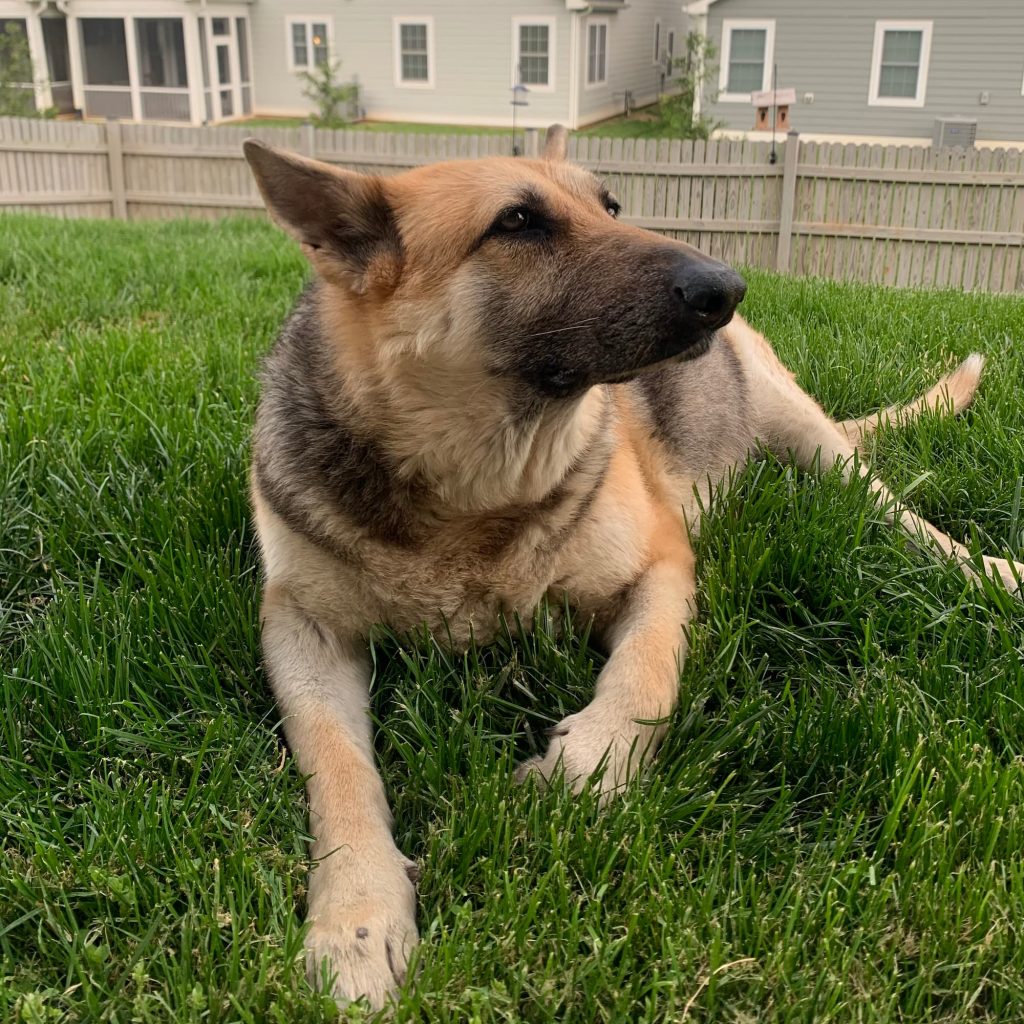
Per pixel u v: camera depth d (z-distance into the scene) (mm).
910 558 2848
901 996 1643
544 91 28234
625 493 2766
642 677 2309
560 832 1910
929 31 21469
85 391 4160
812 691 2410
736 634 2498
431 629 2551
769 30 22453
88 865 1820
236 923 1692
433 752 2166
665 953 1652
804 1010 1571
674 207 11969
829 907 1687
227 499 3174
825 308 5922
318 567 2488
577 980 1619
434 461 2416
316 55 30094
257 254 7570
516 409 2457
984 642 2510
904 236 11297
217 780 2047
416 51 29016
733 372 3693
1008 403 3885
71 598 2625
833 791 2096
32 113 27766
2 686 2309
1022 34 20953
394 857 1917
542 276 2477
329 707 2332
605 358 2447
